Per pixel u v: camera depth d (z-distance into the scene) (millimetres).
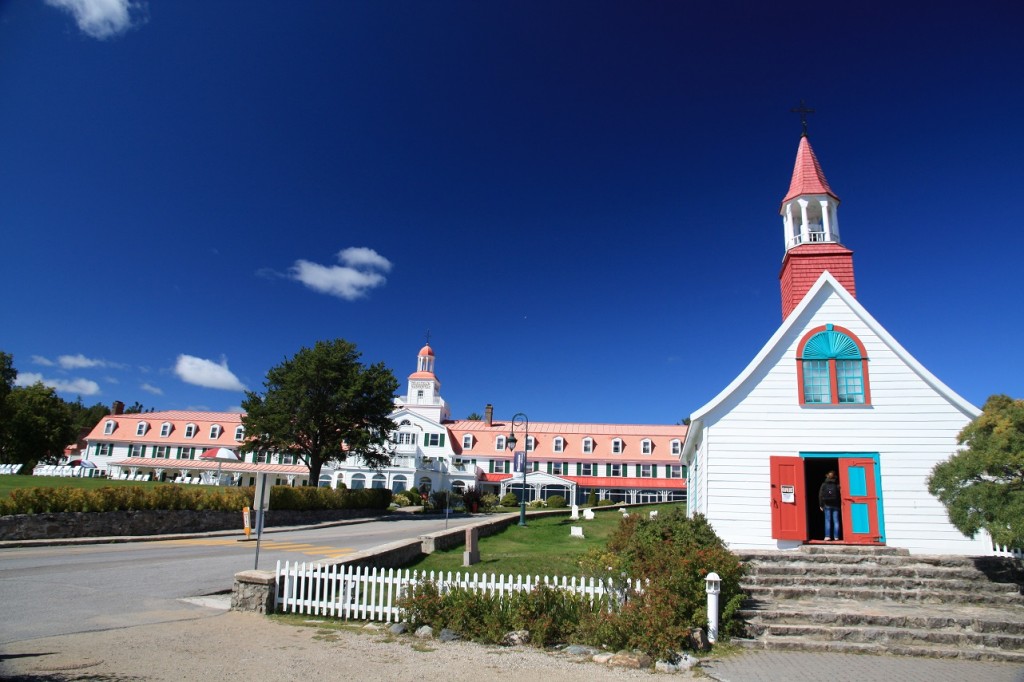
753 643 10625
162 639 9508
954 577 13672
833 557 14688
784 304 21375
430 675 8211
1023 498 11359
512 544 22484
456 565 17078
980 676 9141
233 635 9922
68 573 15078
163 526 26312
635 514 15281
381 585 11258
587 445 68625
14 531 20938
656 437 68250
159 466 66438
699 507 18438
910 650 10359
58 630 9820
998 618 11203
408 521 38500
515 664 8852
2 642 9008
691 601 10234
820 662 9758
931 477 13820
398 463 65438
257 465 62438
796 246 20312
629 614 9719
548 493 64875
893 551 15117
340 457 45031
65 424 66000
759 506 16406
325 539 25688
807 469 20594
